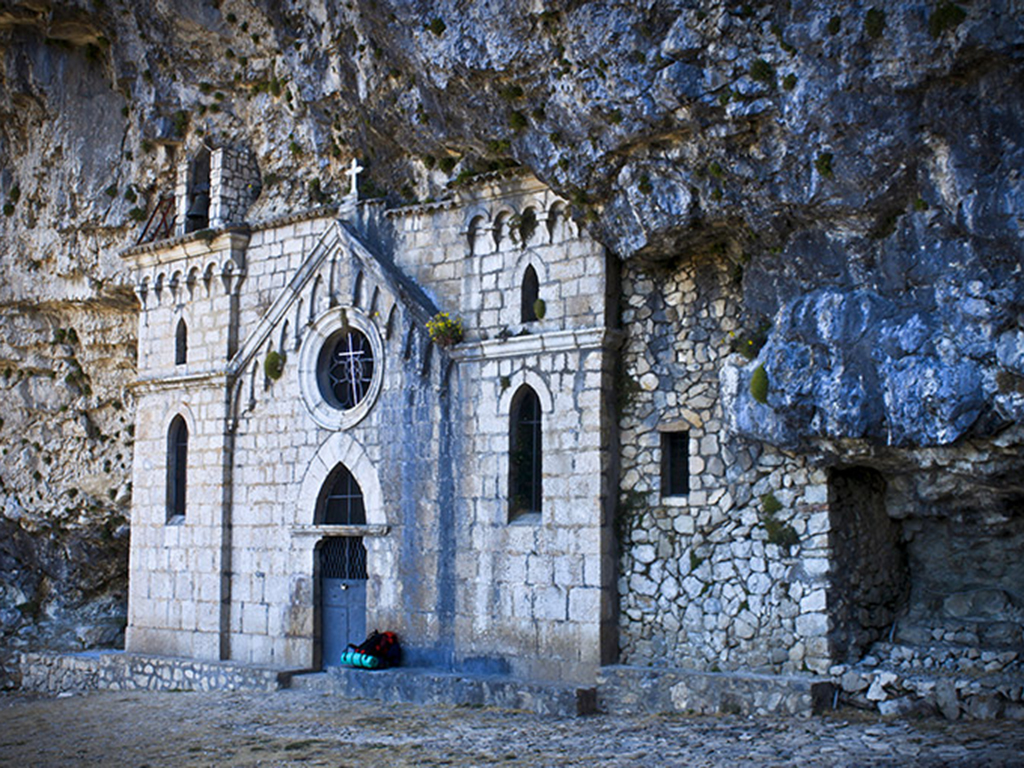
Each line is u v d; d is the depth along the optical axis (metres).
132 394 27.00
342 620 21.45
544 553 18.33
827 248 15.09
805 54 13.80
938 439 13.77
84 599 30.34
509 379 19.12
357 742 15.63
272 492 22.66
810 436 15.40
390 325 20.84
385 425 20.83
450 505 19.70
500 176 19.38
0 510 30.34
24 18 27.11
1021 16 12.15
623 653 17.72
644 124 15.53
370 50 19.94
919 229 13.96
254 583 22.77
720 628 16.75
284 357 22.72
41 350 30.22
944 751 12.67
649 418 17.95
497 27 16.48
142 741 17.03
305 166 24.20
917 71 13.02
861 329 14.61
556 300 18.77
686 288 17.80
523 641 18.41
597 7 15.20
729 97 14.52
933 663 15.42
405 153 21.62
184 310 24.92
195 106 25.81
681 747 13.91
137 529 25.36
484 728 16.06
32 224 29.34
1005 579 16.44
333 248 21.94
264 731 17.03
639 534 17.83
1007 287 12.98
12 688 27.84
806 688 15.05
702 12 14.32
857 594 16.31
